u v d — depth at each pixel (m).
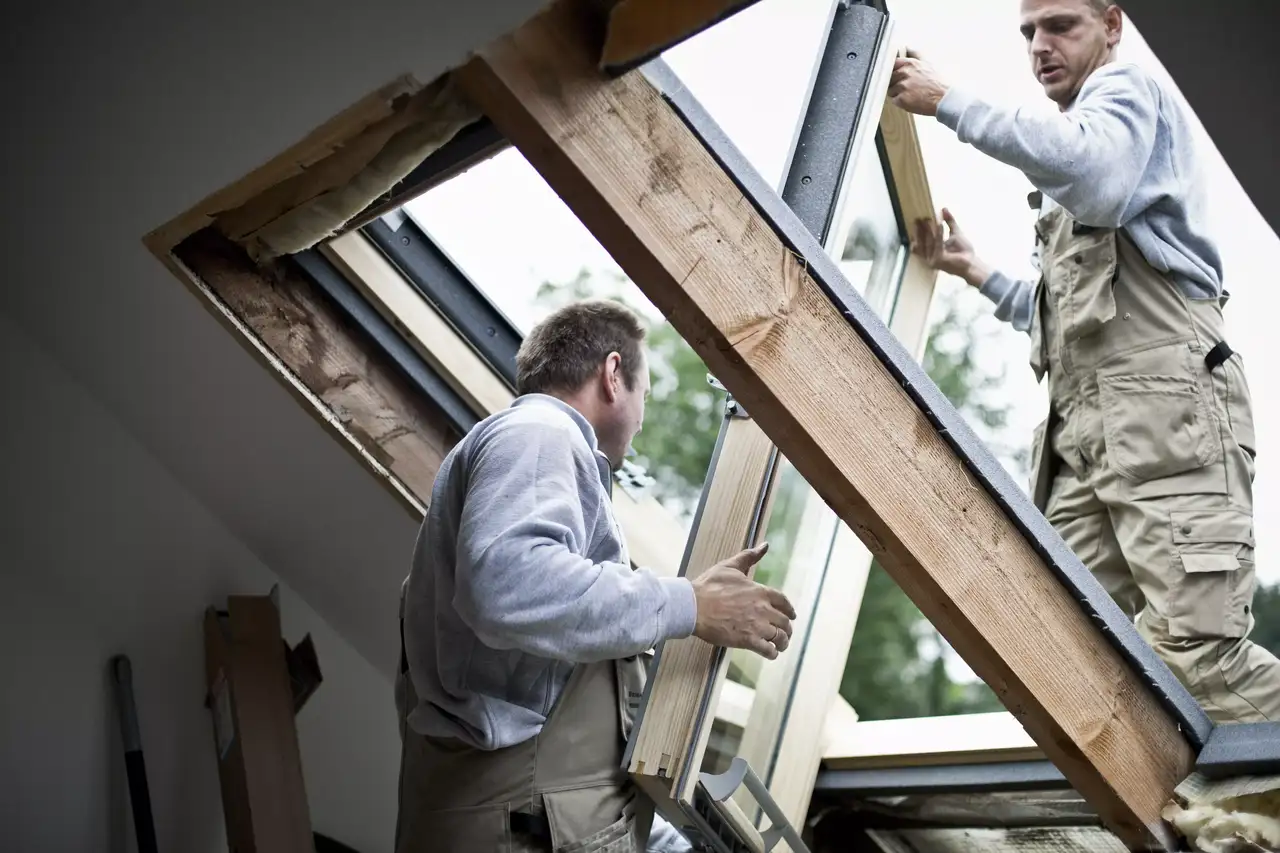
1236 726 1.75
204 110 1.66
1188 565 1.90
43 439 2.64
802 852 1.84
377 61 1.39
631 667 1.76
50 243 2.25
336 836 2.75
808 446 1.49
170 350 2.33
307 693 2.62
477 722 1.63
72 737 2.61
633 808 1.71
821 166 1.83
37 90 1.85
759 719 2.00
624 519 2.36
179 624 2.73
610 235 1.38
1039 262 2.13
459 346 2.31
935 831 2.34
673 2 1.23
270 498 2.59
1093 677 1.70
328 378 2.22
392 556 2.50
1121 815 1.73
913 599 1.62
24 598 2.61
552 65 1.31
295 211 1.93
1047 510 2.18
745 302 1.45
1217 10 1.00
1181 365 1.93
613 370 1.82
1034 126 1.86
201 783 2.71
